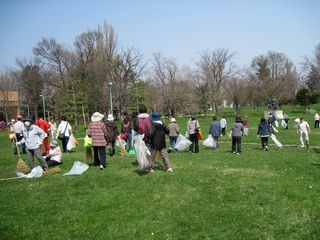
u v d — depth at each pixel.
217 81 79.25
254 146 21.42
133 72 61.00
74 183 10.70
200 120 64.94
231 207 8.12
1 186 10.85
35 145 12.69
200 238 6.67
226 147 20.98
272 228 7.01
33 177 11.95
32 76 70.06
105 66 58.59
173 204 8.44
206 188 9.49
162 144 11.65
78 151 19.27
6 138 36.62
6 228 7.36
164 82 74.62
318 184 9.85
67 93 48.09
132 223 7.40
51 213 8.17
